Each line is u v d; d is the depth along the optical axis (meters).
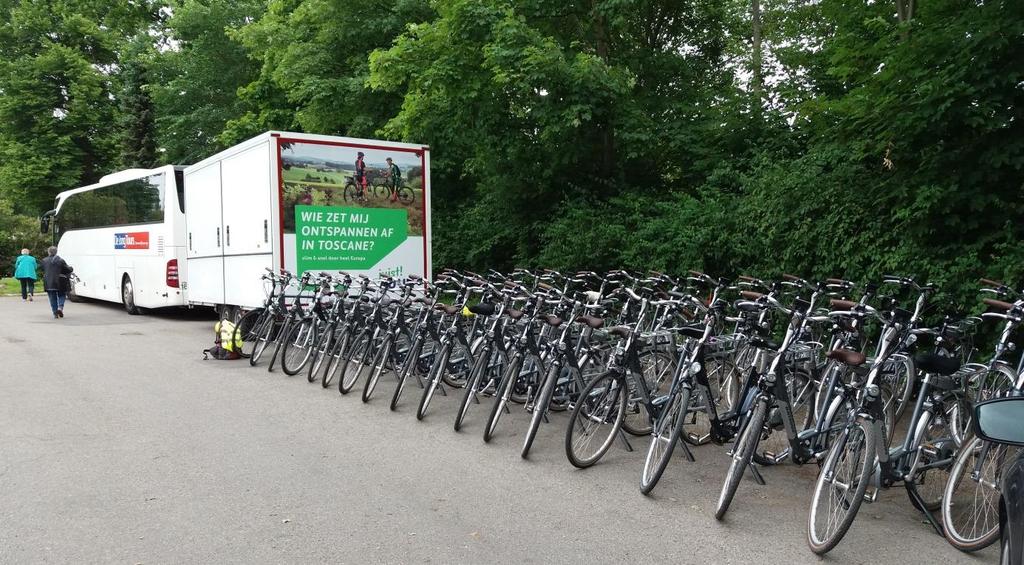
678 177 14.13
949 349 5.66
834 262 8.87
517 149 13.51
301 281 9.23
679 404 4.86
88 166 33.69
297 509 4.51
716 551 3.95
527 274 9.16
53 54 31.83
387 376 8.52
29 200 32.25
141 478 5.08
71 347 11.62
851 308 5.22
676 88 14.76
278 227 9.72
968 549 3.94
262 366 9.73
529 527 4.26
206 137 25.14
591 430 5.39
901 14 9.21
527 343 6.25
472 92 12.38
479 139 13.83
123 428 6.44
